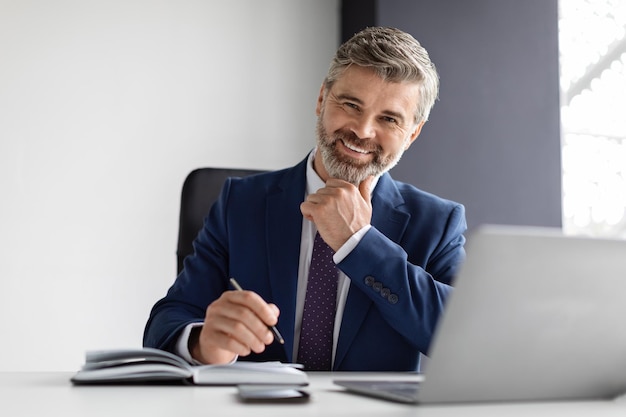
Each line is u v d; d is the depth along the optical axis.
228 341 1.31
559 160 4.27
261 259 1.83
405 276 1.61
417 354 1.77
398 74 1.76
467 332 0.89
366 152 1.80
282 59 4.01
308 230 1.83
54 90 3.63
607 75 4.51
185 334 1.45
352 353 1.73
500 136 4.14
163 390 1.10
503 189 4.14
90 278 3.63
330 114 1.81
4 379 1.28
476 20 4.13
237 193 1.92
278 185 1.91
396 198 1.89
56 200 3.61
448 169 4.03
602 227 4.46
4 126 3.55
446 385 0.93
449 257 1.86
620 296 0.92
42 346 3.55
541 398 1.00
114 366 1.19
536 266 0.87
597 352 0.97
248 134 3.92
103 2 3.73
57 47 3.65
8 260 3.53
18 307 3.53
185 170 3.81
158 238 3.75
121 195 3.70
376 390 1.02
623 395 1.05
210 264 1.86
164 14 3.82
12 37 3.58
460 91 4.08
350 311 1.73
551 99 4.27
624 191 4.50
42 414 0.87
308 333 1.75
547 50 4.28
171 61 3.82
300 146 4.01
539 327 0.91
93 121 3.68
